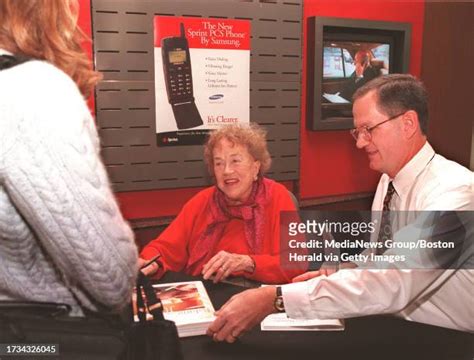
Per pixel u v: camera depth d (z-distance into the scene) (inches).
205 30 82.4
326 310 43.0
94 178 24.4
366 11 93.6
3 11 26.7
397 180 54.6
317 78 88.8
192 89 82.7
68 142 23.5
